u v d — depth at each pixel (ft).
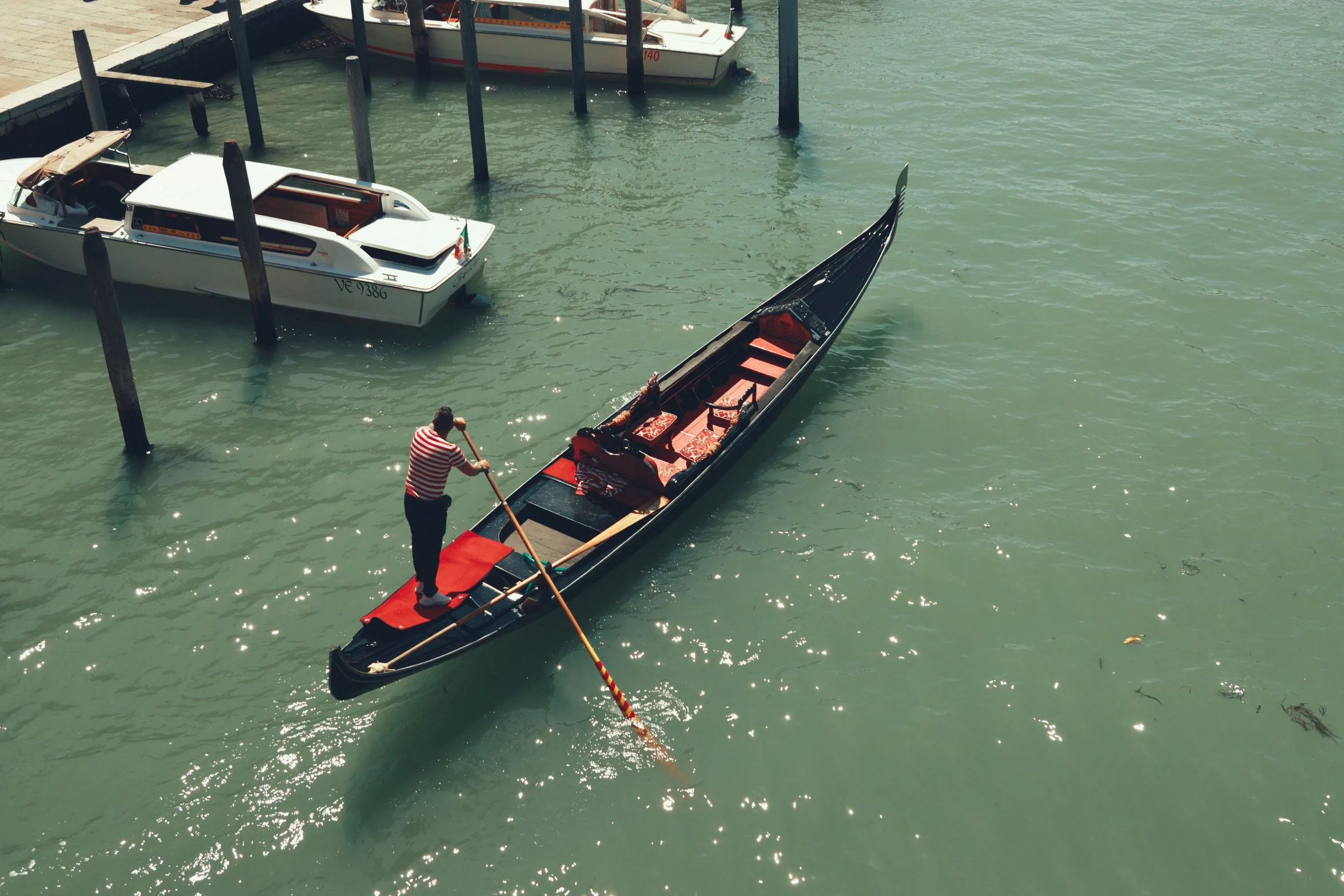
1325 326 47.57
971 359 45.21
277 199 50.29
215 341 45.34
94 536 34.94
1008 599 32.94
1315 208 58.23
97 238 34.37
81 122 64.08
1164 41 83.82
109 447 39.06
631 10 70.79
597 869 25.17
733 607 32.55
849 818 26.45
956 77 76.69
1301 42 83.41
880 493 37.37
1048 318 48.16
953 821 26.45
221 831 25.86
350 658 27.66
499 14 75.56
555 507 33.73
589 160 63.77
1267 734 28.66
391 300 45.21
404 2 77.20
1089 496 37.29
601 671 27.81
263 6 78.13
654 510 33.58
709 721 28.91
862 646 31.30
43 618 31.83
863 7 92.17
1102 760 27.99
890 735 28.58
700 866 25.29
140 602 32.53
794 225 56.18
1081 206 58.18
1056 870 25.36
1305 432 40.75
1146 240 54.85
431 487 27.55
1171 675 30.40
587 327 46.78
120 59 67.00
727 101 73.15
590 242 54.29
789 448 39.60
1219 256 53.36
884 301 49.47
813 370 43.09
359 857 25.36
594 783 27.17
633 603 32.60
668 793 26.96
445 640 28.45
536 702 29.32
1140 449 39.75
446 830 25.98
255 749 27.89
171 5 78.43
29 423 40.19
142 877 24.89
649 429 36.65
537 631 31.48
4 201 50.26
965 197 59.26
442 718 28.76
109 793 26.73
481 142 59.06
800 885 24.94
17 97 60.23
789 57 65.41
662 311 48.08
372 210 49.19
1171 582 33.63
